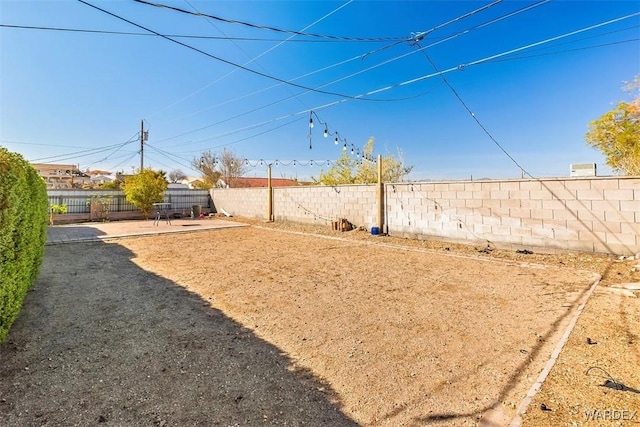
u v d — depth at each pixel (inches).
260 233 459.8
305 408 78.4
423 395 83.9
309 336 123.0
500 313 144.5
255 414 75.7
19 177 110.0
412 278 211.0
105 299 167.5
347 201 452.8
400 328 129.9
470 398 82.0
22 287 123.6
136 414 75.0
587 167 319.0
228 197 729.0
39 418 72.6
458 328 128.8
